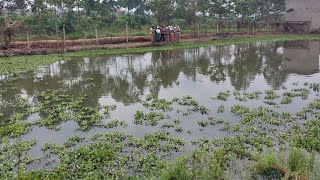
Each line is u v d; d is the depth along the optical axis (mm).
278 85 18578
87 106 15375
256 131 11570
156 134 11508
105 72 23047
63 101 16109
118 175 8711
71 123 13125
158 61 27281
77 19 41688
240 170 8750
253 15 51438
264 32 47969
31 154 10344
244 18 50844
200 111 14133
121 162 9438
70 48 31969
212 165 8352
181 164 8492
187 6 50938
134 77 21438
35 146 10969
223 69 23531
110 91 18094
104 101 16188
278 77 20672
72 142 11008
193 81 20031
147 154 10117
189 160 9336
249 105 14883
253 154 9484
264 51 32250
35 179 8273
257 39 41656
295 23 49719
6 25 30516
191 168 8727
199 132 11836
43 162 9781
